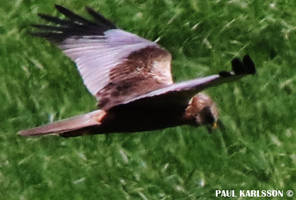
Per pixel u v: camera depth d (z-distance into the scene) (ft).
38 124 64.34
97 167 60.64
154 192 60.39
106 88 49.24
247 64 40.37
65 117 64.80
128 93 48.73
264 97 66.33
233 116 65.41
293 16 70.85
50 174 59.93
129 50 51.49
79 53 51.24
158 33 70.03
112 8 70.95
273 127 65.16
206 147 62.75
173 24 70.23
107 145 62.44
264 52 69.56
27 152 61.57
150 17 70.49
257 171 62.08
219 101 65.92
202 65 68.74
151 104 47.88
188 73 68.13
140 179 60.75
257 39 69.92
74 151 61.36
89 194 59.00
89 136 62.44
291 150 63.52
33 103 65.26
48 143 62.03
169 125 48.85
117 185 59.93
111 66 50.49
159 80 50.03
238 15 70.74
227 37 70.03
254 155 62.69
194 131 63.16
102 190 59.16
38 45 68.44
